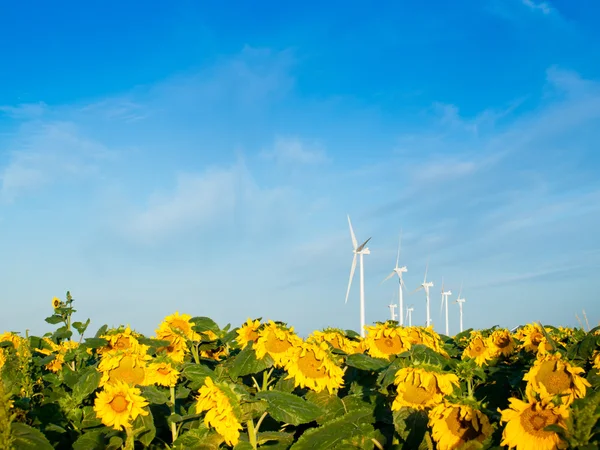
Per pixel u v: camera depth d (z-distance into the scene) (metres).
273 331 9.12
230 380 9.02
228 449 8.39
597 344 9.20
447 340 16.48
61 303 12.83
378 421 8.96
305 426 9.22
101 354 10.92
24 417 8.34
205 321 12.05
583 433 5.12
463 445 6.50
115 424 7.70
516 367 11.85
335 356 9.27
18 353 10.43
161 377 8.91
